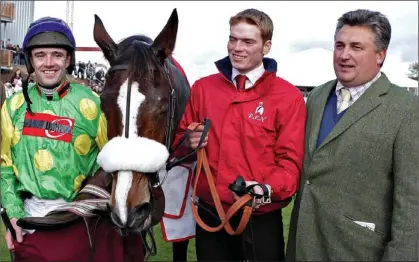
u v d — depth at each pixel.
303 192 1.89
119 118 1.75
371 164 1.72
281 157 2.00
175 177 2.58
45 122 1.91
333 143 1.80
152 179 1.91
